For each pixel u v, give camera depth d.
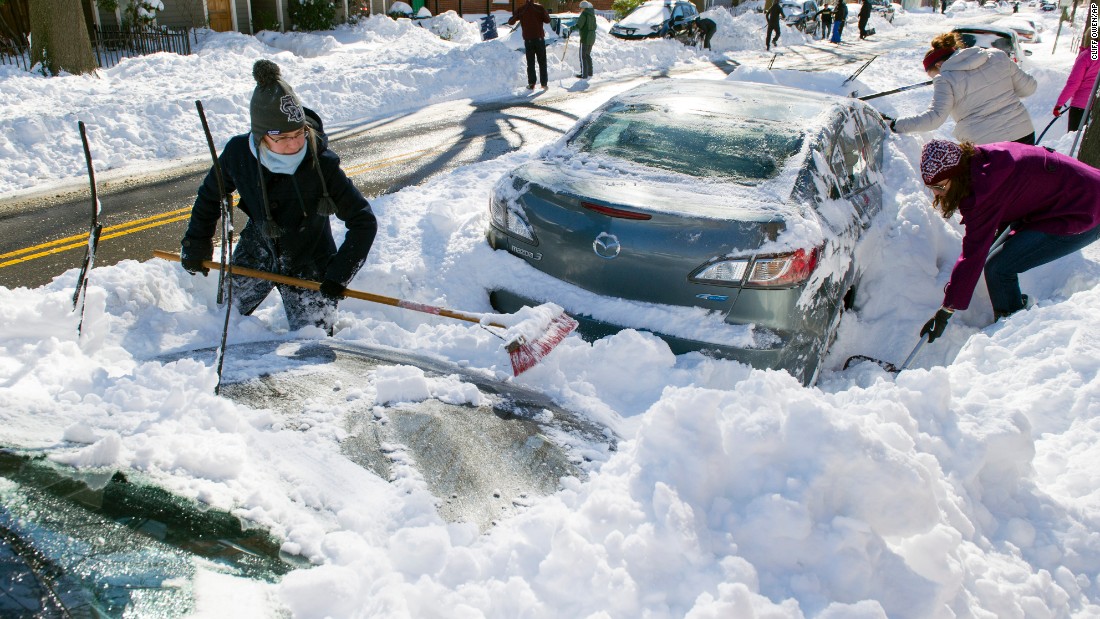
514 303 3.86
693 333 3.38
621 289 3.55
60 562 1.49
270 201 3.10
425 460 2.22
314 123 3.15
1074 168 3.75
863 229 4.34
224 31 20.55
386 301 3.28
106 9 17.02
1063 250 3.89
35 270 5.05
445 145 9.71
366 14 23.88
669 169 3.94
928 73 6.38
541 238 3.77
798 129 4.21
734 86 4.96
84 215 6.45
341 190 3.13
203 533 1.70
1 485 1.69
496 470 2.24
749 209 3.49
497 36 22.03
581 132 4.45
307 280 3.29
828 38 29.70
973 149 3.65
